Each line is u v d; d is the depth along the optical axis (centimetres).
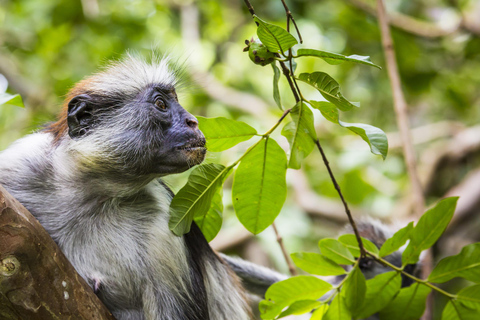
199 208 393
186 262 437
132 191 436
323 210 918
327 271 420
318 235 971
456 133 1055
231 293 501
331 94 341
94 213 429
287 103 1080
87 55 1048
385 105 1130
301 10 1037
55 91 955
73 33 1055
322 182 1002
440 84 1084
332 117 362
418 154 1152
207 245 488
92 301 356
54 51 1025
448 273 413
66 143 438
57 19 1013
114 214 433
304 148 373
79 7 1011
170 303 420
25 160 432
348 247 420
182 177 837
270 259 908
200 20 1154
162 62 489
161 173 437
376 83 1098
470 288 414
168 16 1142
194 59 1035
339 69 1099
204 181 386
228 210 867
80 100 446
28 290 327
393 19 1006
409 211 891
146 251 425
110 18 1064
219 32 1118
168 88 461
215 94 1025
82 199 428
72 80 949
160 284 421
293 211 844
